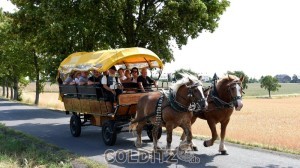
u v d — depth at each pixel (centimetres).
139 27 2559
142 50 1312
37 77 4238
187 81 972
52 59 2705
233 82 1023
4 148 1235
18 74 5047
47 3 2444
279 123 2308
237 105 1002
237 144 1297
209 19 2572
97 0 2348
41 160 1044
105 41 2488
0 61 5000
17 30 2927
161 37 2531
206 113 1088
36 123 2050
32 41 3108
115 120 1275
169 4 2361
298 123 2294
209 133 1633
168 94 1022
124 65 1456
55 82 2908
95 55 1371
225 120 1101
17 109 3167
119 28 2605
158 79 1382
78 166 988
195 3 2381
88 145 1314
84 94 1376
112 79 1253
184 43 2627
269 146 1241
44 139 1466
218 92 1059
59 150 1204
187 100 980
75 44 2591
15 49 4241
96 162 1015
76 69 1409
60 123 2045
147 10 2494
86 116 1502
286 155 1115
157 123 1055
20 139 1430
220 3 2598
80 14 2430
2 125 1805
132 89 1301
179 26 2491
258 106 4931
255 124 2225
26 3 2805
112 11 2395
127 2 2439
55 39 2597
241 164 1001
